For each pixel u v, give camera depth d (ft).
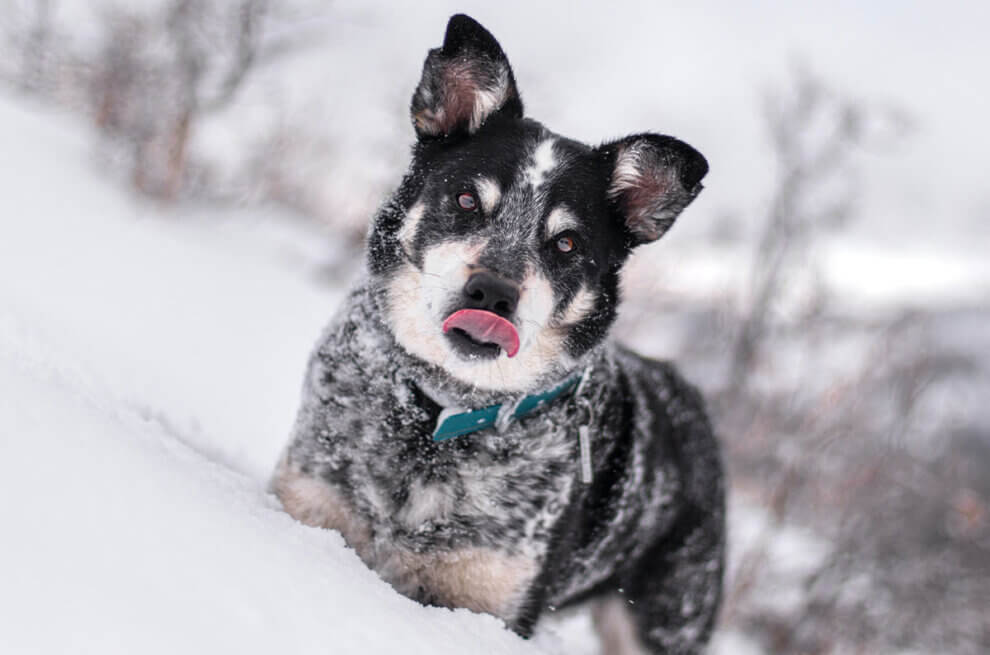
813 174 48.75
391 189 11.71
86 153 37.86
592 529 11.85
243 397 21.90
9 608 4.69
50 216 29.01
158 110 37.88
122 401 10.92
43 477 5.91
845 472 31.68
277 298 32.81
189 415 16.99
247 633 5.66
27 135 37.35
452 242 10.68
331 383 10.82
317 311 33.30
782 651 28.53
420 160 11.51
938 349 34.40
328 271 40.04
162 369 20.26
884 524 30.63
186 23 37.14
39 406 6.94
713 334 39.75
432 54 11.35
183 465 8.70
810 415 32.68
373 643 6.49
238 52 38.06
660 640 14.07
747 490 32.48
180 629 5.27
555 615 13.42
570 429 11.12
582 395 11.45
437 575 10.56
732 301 39.91
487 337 9.81
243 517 7.73
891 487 31.17
